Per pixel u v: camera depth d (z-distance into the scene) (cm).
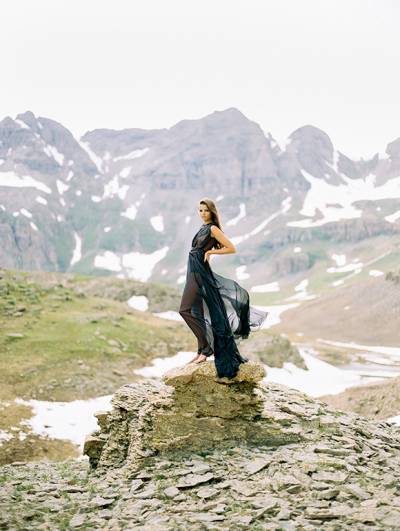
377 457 1239
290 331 17588
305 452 1211
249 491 1038
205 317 1321
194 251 1319
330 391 6197
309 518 900
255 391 1363
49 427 3519
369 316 17312
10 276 7819
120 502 1083
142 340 5909
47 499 1163
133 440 1401
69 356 4944
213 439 1300
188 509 988
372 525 853
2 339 5066
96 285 9969
